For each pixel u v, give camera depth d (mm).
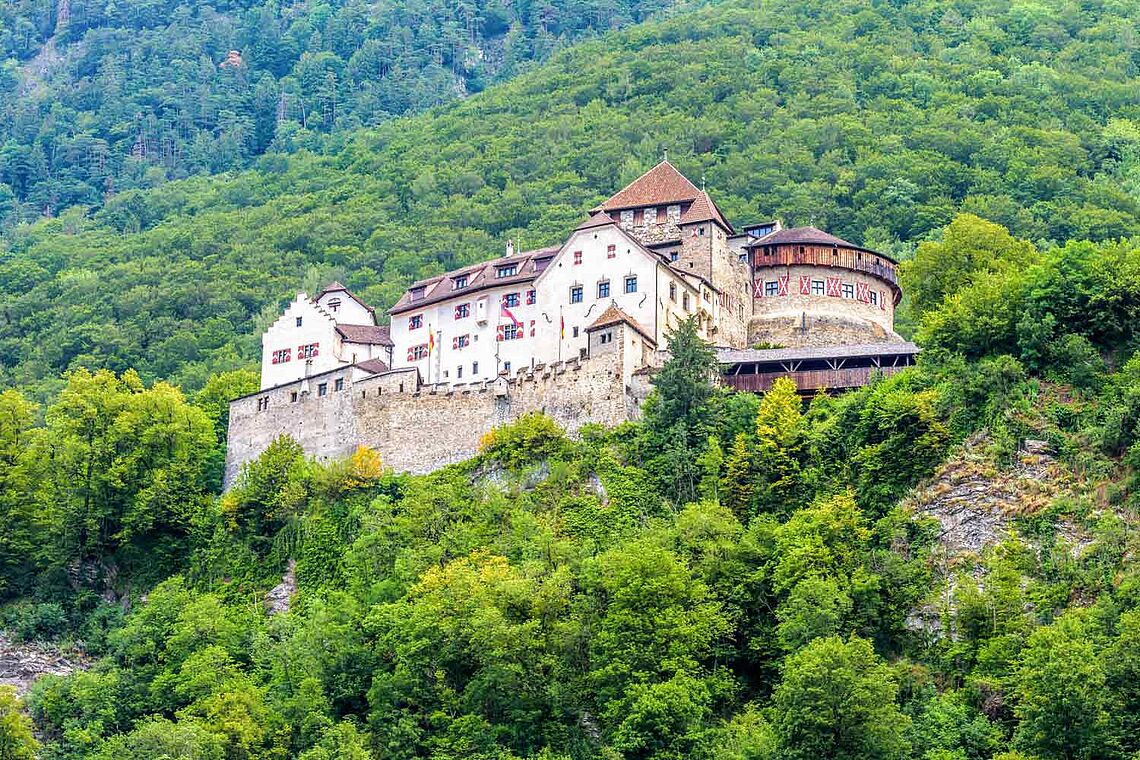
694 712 119500
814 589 122000
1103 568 121000
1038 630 114938
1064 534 124625
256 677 136875
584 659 126438
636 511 140375
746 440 141250
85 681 140500
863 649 115000
